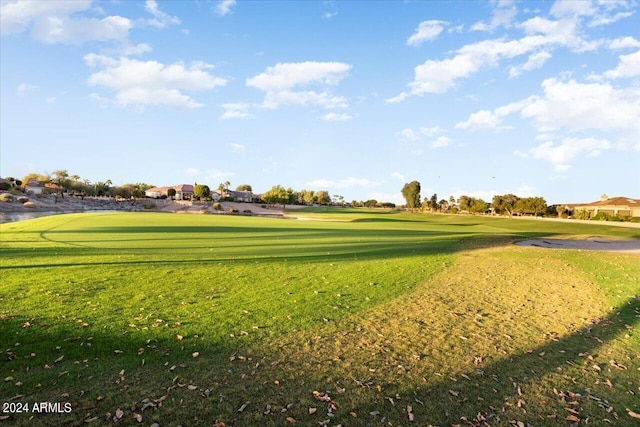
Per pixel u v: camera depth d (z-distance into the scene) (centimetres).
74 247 1689
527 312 947
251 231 2873
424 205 13750
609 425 479
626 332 816
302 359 632
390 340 732
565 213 8900
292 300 970
